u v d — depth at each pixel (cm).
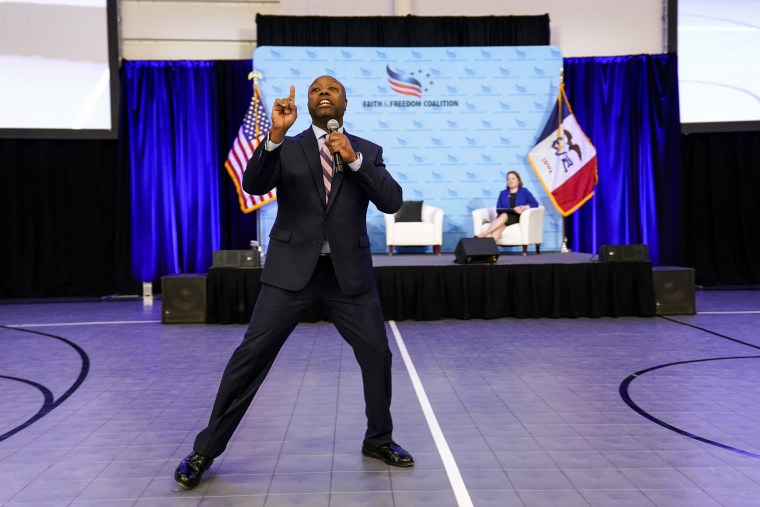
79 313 714
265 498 218
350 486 228
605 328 566
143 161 872
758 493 220
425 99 875
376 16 878
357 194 232
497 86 876
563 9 913
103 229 891
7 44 843
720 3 880
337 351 473
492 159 879
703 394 349
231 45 897
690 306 640
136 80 866
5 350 495
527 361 435
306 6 898
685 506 209
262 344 226
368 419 253
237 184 841
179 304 615
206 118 877
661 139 895
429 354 460
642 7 913
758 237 915
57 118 857
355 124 872
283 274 225
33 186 874
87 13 855
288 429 294
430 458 255
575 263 625
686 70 888
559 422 302
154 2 886
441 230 817
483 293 621
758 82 882
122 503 215
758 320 606
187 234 881
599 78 900
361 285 231
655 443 271
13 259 871
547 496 218
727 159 916
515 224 779
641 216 903
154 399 352
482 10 909
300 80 859
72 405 340
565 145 868
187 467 228
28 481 236
